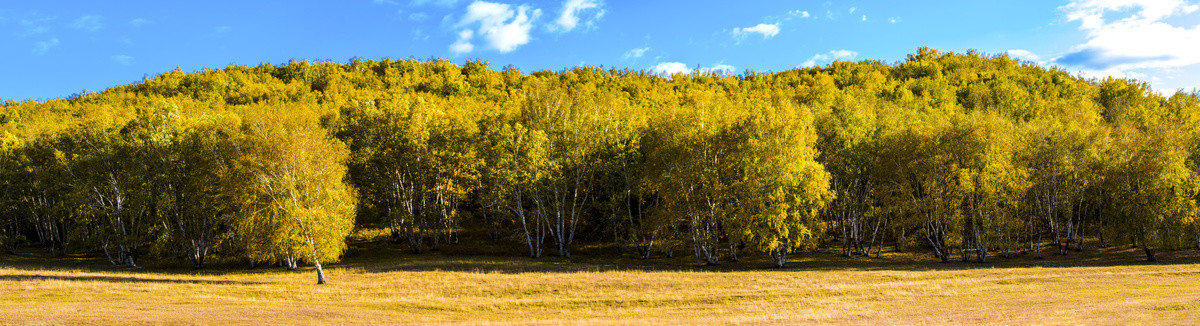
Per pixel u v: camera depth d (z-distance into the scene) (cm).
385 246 5362
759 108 4162
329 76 14125
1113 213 4628
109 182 4591
